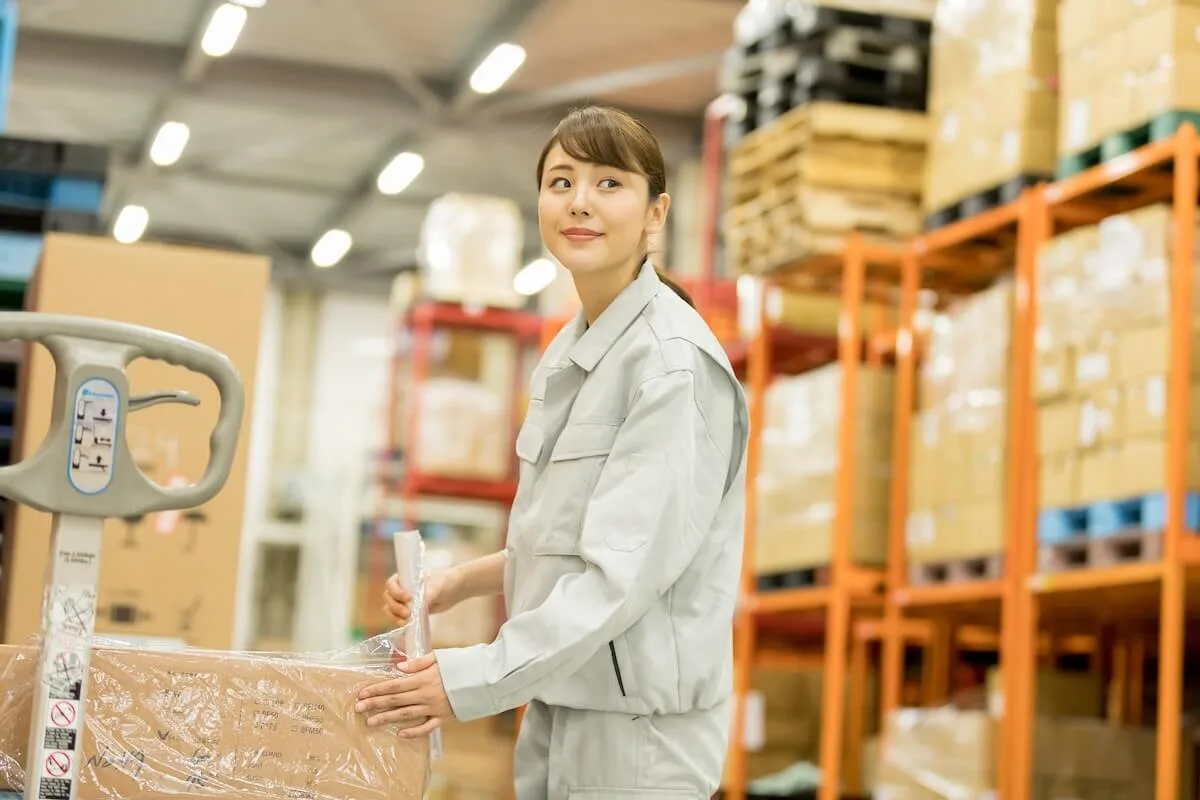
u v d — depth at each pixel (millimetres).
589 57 13867
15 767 2295
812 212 7270
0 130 5828
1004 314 6383
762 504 7855
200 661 2395
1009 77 6641
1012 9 6668
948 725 6426
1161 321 5465
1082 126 6098
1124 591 6000
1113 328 5672
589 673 2576
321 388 19938
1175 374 5383
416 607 2691
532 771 2707
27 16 12742
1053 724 6332
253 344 3988
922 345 8047
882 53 7449
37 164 5016
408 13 12938
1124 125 5844
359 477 16609
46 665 2236
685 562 2541
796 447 7602
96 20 12906
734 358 9078
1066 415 5902
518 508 2764
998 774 6199
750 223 7910
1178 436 5352
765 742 8383
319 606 16438
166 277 3963
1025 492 6199
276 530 17016
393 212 18047
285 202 17984
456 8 12805
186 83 13391
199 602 3869
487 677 2426
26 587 3803
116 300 3922
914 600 6863
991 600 6680
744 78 8078
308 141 15734
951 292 7742
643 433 2547
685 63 13469
